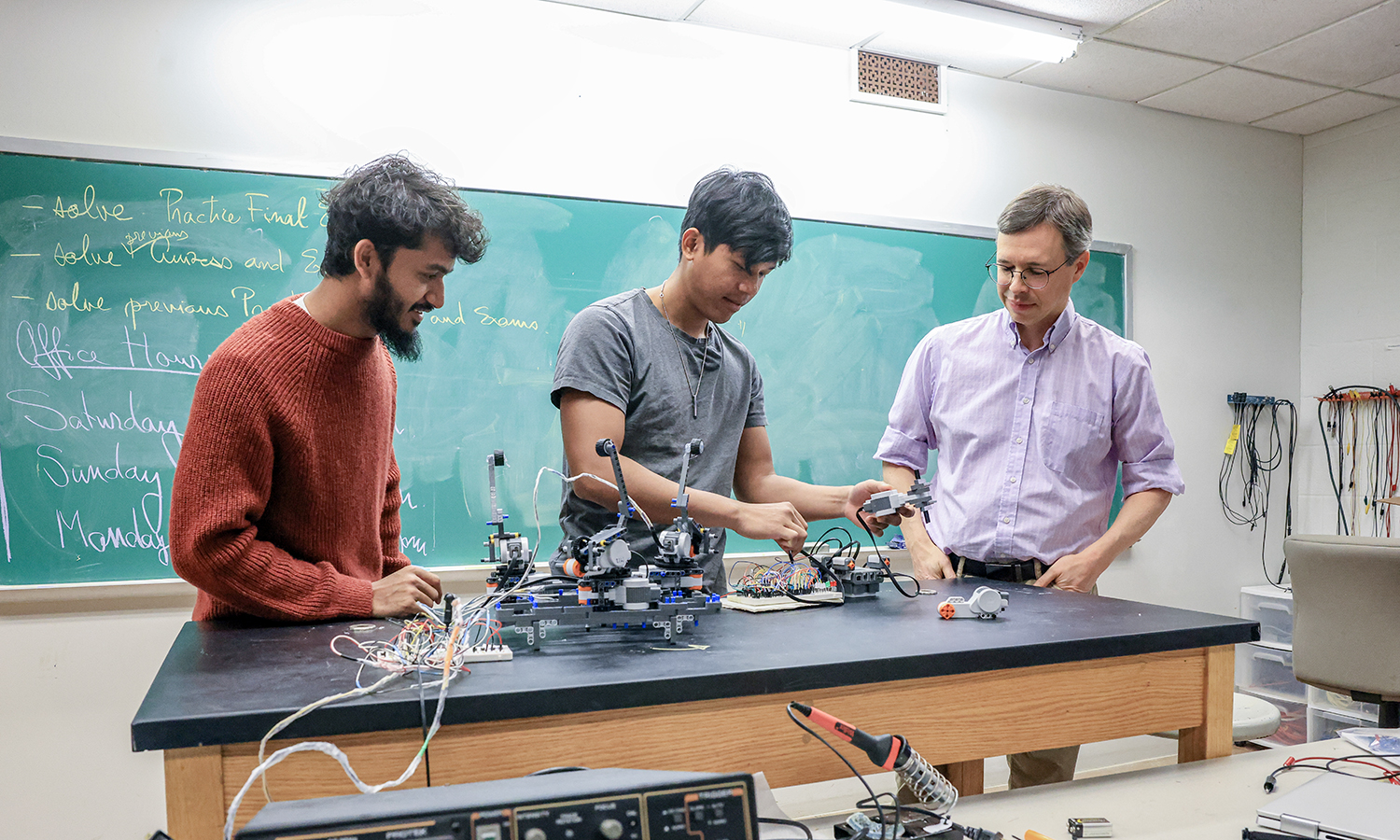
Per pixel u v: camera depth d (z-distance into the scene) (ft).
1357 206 12.31
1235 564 12.32
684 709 3.00
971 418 6.15
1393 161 11.88
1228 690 4.06
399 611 4.10
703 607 3.61
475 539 8.68
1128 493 6.16
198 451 3.83
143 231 7.67
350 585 4.08
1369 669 6.56
